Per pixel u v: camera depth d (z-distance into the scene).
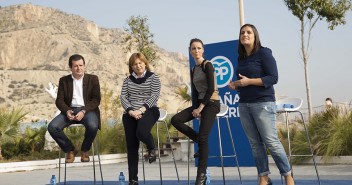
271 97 4.85
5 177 11.34
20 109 15.27
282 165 4.88
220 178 7.86
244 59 4.98
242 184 6.38
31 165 14.03
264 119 4.82
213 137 10.17
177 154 16.81
